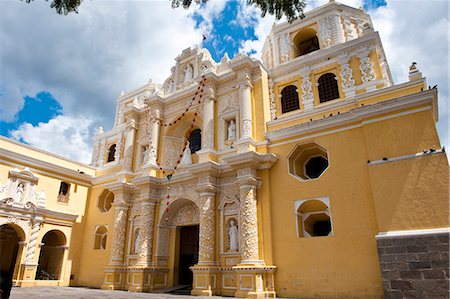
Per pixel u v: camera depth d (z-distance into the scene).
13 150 18.98
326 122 14.02
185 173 17.67
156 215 18.47
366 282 11.40
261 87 17.19
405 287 10.18
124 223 19.44
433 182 10.77
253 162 14.67
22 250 18.06
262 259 13.77
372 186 11.78
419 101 11.73
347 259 12.00
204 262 14.91
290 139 15.05
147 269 16.75
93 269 20.06
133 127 21.78
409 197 11.00
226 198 15.88
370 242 11.72
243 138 15.88
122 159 23.52
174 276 17.62
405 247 10.48
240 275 13.49
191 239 18.25
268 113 17.02
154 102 20.94
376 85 14.69
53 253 20.86
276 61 19.48
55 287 18.30
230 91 18.14
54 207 20.28
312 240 12.97
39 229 19.02
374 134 12.38
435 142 11.20
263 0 8.01
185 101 20.12
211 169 15.97
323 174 13.58
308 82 16.69
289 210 13.95
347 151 13.30
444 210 10.36
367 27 15.91
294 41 19.72
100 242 21.31
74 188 21.78
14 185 18.28
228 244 15.26
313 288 12.38
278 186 14.65
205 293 14.10
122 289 17.95
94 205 22.09
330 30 18.31
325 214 13.80
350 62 15.88
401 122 11.98
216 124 18.05
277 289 13.18
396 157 11.66
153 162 19.48
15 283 17.59
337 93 15.88
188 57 21.64
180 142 20.64
